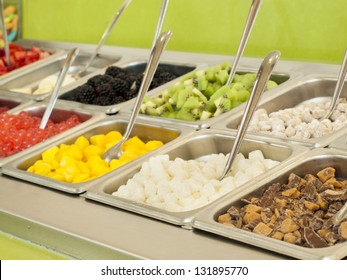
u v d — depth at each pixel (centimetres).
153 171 172
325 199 149
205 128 194
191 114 210
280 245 127
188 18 270
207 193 162
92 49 291
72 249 145
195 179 169
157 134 203
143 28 286
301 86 218
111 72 251
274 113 204
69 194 165
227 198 150
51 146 196
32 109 235
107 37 289
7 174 181
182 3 270
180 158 181
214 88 225
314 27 237
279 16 244
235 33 258
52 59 288
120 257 135
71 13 311
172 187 165
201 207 147
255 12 218
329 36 235
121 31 294
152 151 183
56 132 212
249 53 256
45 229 149
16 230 157
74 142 203
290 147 174
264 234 138
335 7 231
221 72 227
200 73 232
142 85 195
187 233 139
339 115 202
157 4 279
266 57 170
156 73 246
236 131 186
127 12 289
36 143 207
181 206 159
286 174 160
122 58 273
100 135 204
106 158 193
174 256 130
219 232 135
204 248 132
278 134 189
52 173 183
